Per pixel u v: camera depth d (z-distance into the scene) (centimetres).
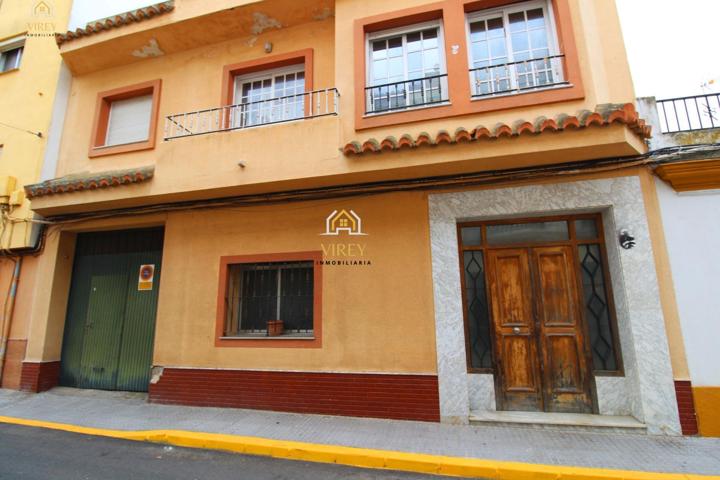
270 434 472
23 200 755
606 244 520
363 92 564
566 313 524
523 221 554
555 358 518
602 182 503
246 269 646
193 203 650
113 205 671
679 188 489
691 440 429
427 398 514
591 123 443
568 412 503
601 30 525
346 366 551
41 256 751
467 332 546
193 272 646
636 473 360
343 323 563
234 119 695
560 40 520
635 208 488
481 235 564
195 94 717
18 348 727
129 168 723
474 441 441
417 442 441
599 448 415
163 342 638
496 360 530
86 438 486
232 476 381
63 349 744
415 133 531
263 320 624
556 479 365
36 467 398
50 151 770
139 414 566
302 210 612
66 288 758
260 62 687
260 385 578
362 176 541
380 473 390
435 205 557
